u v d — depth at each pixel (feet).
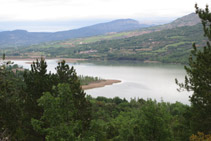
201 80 64.08
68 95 48.75
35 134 62.23
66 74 83.71
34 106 64.39
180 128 99.66
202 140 60.70
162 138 96.12
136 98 488.44
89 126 65.72
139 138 115.34
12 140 57.72
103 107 359.87
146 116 99.66
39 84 67.15
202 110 64.75
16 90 68.39
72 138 46.14
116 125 195.31
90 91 565.12
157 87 596.29
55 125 46.55
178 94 511.40
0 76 68.49
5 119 59.77
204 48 65.05
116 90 573.33
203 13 61.72
